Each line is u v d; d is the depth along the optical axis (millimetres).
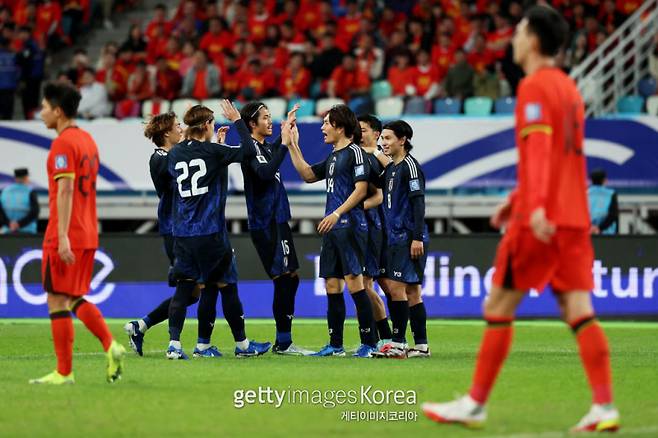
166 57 83375
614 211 59969
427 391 28609
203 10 88312
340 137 38562
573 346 43594
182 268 36344
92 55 91562
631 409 25484
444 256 56969
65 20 90812
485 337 22375
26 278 57219
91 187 29484
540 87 21766
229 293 38000
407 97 72750
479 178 65250
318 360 36719
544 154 21359
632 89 76625
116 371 28859
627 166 64875
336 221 37812
